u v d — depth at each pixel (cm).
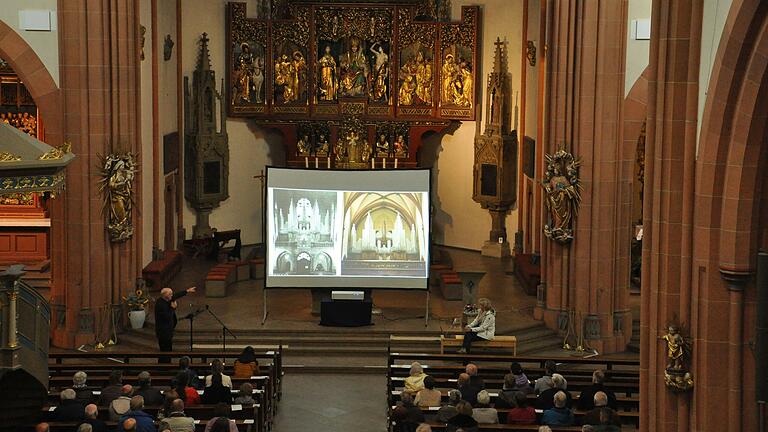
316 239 3294
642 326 2148
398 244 3291
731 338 1998
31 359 2111
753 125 1911
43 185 1755
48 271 3750
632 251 3947
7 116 3800
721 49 1914
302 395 2869
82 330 3156
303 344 3192
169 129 4059
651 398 2138
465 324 3197
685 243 2055
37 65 3097
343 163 4312
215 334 3216
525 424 2192
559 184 3191
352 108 4338
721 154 1959
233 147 4384
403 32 4325
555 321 3281
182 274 3900
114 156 3148
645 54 3164
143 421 2023
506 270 4050
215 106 4253
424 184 3288
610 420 1980
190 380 2409
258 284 3803
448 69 4316
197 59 4197
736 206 1950
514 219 4231
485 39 4284
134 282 3278
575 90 3180
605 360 2666
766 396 1391
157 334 2989
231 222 4403
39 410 2222
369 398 2853
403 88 4344
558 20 3181
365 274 3297
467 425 2064
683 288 2064
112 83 3142
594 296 3209
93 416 2045
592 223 3198
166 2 3969
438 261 4144
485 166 4247
